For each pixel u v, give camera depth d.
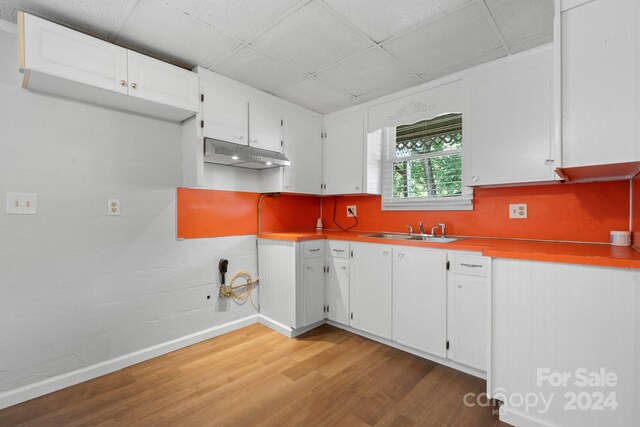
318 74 2.38
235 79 2.46
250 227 2.95
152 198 2.27
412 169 2.89
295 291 2.58
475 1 1.55
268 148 2.71
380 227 3.10
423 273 2.17
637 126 1.18
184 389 1.83
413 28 1.79
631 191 1.80
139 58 1.92
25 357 1.74
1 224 1.68
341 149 3.12
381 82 2.52
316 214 3.66
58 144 1.86
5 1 1.52
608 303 1.28
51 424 1.52
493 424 1.52
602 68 1.24
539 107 1.90
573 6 1.29
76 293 1.92
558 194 2.08
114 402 1.70
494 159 2.07
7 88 1.70
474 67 2.21
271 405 1.67
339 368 2.07
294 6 1.60
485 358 1.88
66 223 1.89
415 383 1.89
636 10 1.18
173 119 2.37
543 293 1.44
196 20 1.72
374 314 2.46
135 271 2.18
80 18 1.68
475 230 2.47
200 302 2.55
